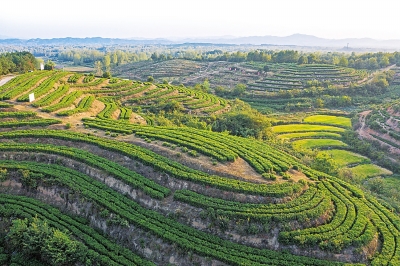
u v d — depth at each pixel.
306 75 182.50
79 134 59.28
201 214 41.91
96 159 51.78
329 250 38.81
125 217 42.22
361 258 38.66
